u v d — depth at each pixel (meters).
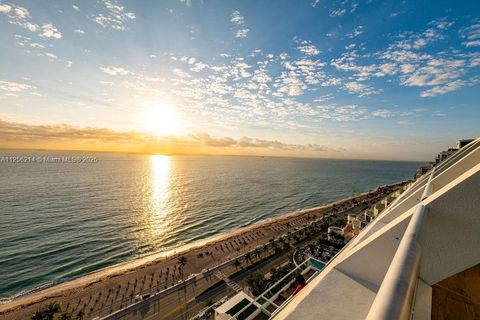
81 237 104.00
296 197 199.38
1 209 141.75
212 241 100.56
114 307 54.75
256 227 112.38
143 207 159.50
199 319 49.19
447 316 3.49
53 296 59.06
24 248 91.56
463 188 3.10
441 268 3.14
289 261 73.25
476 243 2.96
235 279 65.31
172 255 83.44
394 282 1.65
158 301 56.09
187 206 166.75
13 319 51.47
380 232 3.51
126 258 86.25
